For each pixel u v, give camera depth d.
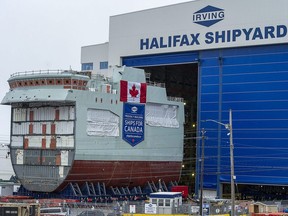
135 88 106.38
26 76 99.50
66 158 96.06
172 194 77.62
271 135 107.94
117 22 127.19
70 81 97.12
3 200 88.69
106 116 100.81
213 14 114.38
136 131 106.38
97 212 71.94
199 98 115.94
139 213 73.12
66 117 96.88
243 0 110.81
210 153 114.19
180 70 133.88
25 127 102.81
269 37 107.81
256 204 75.81
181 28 118.31
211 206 73.56
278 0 107.12
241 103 111.19
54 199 91.94
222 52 113.69
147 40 122.69
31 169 101.31
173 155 115.06
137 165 106.75
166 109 113.69
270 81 108.38
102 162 99.62
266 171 108.12
